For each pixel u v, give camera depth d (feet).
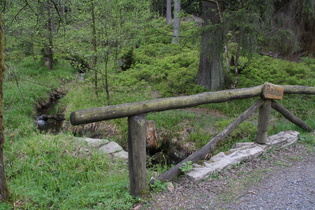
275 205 9.55
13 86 32.71
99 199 10.12
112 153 17.93
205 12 28.02
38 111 30.58
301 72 30.53
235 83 27.32
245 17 21.63
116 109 9.16
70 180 14.01
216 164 12.73
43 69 44.27
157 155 20.58
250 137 19.21
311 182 11.32
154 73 32.83
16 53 35.27
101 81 30.91
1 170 9.55
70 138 18.54
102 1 24.07
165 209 9.43
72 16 22.33
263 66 31.45
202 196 10.27
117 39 25.59
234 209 9.35
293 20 30.78
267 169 12.75
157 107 10.16
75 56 27.73
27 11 20.61
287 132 17.43
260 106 15.24
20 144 17.48
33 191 11.29
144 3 30.09
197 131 22.04
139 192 10.12
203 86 29.63
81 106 27.81
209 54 24.38
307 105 25.13
